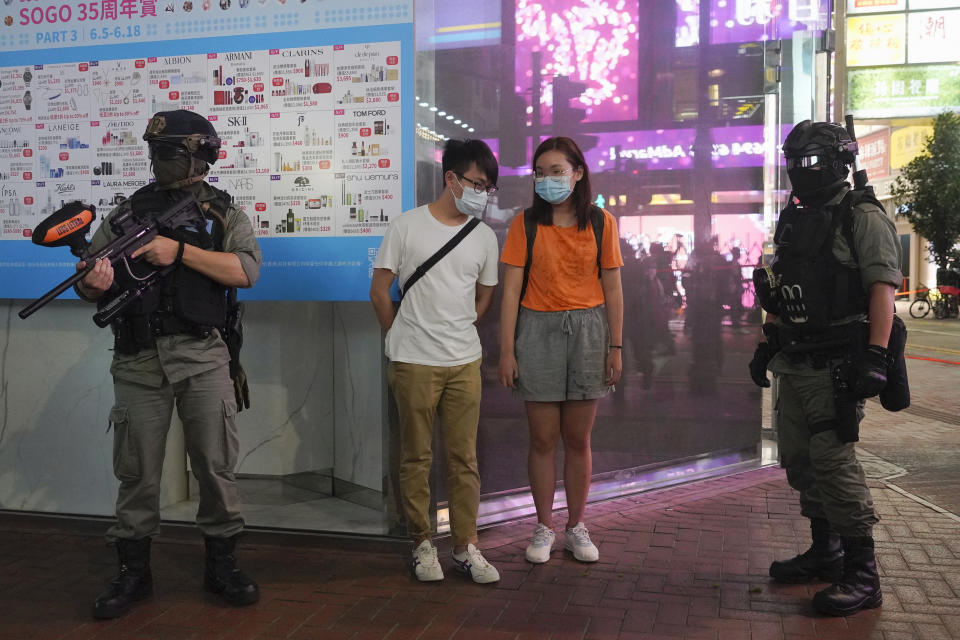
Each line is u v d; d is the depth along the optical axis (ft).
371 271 11.97
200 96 12.33
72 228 9.18
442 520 12.65
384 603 10.14
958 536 12.49
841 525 9.80
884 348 9.20
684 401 15.74
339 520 13.01
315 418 14.46
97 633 9.32
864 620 9.52
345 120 11.91
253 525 12.75
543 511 11.65
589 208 11.21
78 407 13.24
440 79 12.26
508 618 9.68
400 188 11.80
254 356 14.37
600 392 11.36
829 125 9.89
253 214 12.26
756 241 16.69
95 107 12.62
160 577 11.03
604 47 14.39
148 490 10.11
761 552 11.86
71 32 12.65
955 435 20.75
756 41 16.44
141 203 9.91
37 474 13.47
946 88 46.98
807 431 10.30
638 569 11.23
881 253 9.25
